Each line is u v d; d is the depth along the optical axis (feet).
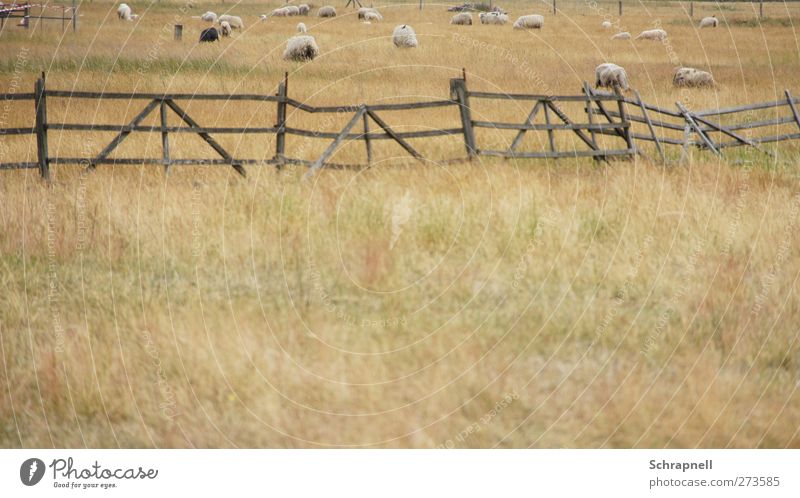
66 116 216.74
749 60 384.06
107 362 81.97
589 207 126.41
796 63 368.89
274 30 497.05
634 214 123.34
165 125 149.28
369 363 81.56
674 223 119.65
